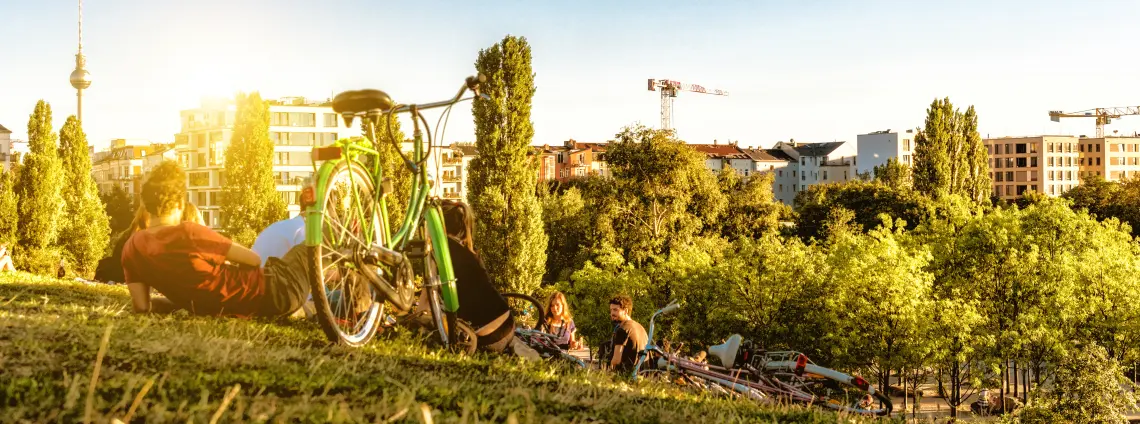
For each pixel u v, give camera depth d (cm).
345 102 508
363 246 511
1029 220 4922
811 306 4016
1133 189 10306
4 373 317
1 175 5484
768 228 6538
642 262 5981
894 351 3809
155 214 527
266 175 6538
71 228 5912
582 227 6488
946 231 5228
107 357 362
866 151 18650
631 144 6169
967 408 4494
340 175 495
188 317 527
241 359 392
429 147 565
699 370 745
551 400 425
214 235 524
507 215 5375
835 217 8050
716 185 6297
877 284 3825
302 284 557
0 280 991
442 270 580
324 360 423
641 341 745
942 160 8538
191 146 10919
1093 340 4100
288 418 302
